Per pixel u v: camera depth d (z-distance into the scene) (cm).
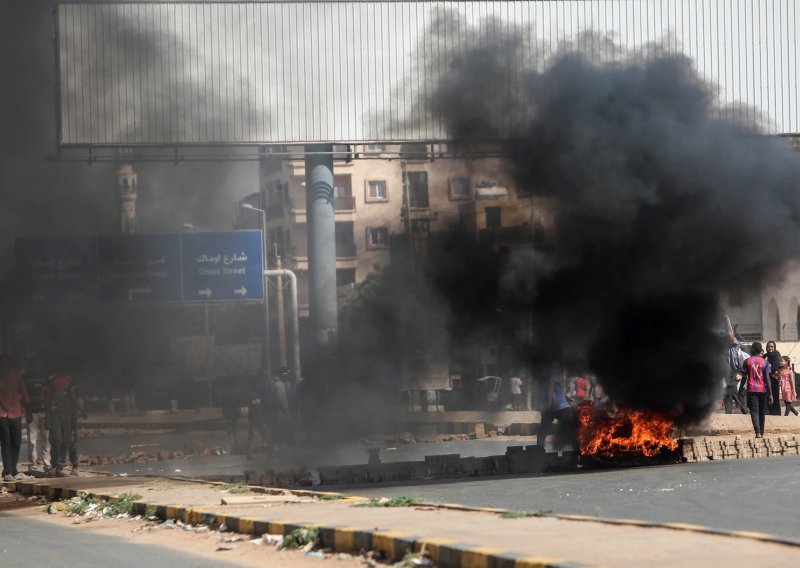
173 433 5847
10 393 2852
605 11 5228
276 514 1639
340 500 1845
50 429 2909
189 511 1753
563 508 1784
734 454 2788
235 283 7300
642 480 2227
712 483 2098
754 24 5325
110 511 1983
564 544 1187
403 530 1341
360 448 4128
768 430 3481
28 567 1373
